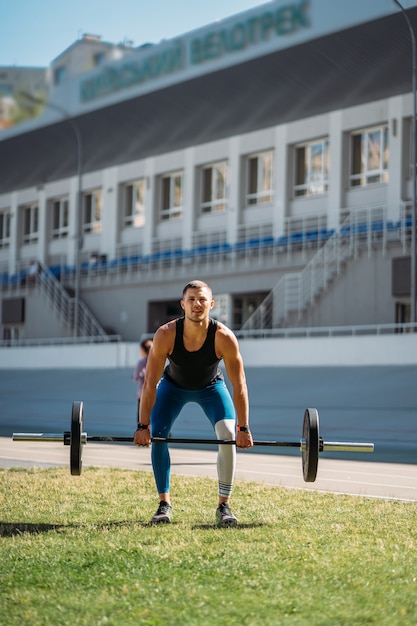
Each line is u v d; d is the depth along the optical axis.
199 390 7.64
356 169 40.78
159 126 37.03
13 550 6.23
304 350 31.11
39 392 31.39
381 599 4.96
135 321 47.91
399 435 17.23
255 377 28.92
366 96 32.59
